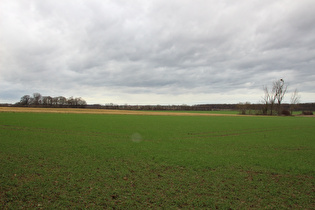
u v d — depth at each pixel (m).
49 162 10.89
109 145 16.25
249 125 37.59
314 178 9.15
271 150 15.49
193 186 8.01
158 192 7.39
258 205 6.55
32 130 23.81
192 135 23.45
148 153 13.70
